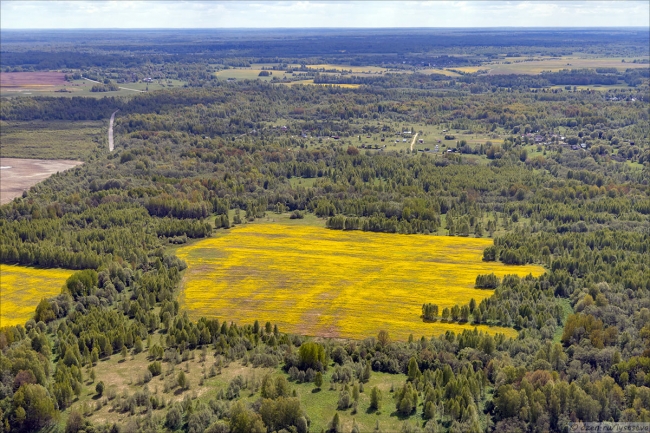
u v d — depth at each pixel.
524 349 179.25
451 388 156.62
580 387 154.88
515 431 144.25
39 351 183.25
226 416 151.00
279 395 156.88
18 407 152.00
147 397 157.88
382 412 153.50
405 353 178.00
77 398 161.75
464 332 184.88
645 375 159.62
